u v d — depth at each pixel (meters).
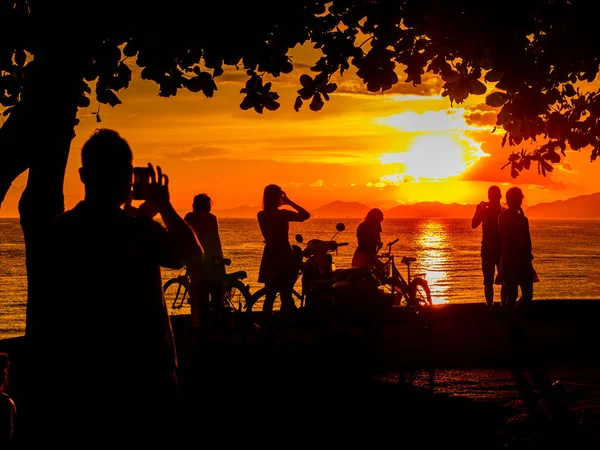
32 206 5.43
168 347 3.64
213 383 8.96
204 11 6.35
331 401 8.09
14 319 47.06
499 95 6.58
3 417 4.51
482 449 6.36
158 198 3.72
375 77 6.62
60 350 3.48
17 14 5.52
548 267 97.75
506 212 11.57
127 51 6.50
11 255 123.88
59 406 3.46
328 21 6.70
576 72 6.60
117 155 3.59
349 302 11.11
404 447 6.42
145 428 3.49
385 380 9.14
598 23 6.07
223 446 6.44
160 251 3.62
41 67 5.46
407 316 12.06
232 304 12.07
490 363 10.21
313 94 6.82
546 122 6.89
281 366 9.97
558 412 7.57
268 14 6.47
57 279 3.54
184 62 6.78
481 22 6.10
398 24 6.52
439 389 8.63
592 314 14.84
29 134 5.44
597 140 7.01
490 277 14.30
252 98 7.12
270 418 7.37
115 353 3.48
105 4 5.66
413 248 152.62
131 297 3.54
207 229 11.40
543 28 6.61
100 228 3.57
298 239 11.55
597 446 6.44
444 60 6.49
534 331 13.11
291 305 11.10
